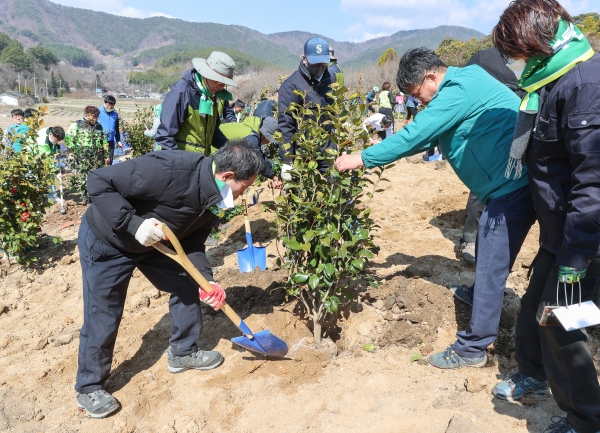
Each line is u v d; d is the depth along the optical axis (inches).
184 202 112.0
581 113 78.2
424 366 128.3
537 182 91.9
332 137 124.9
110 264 117.0
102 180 105.5
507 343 133.1
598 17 1697.8
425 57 119.4
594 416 91.1
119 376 136.3
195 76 173.3
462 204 249.9
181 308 130.1
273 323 151.9
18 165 218.5
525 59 86.3
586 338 89.1
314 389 122.6
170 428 113.0
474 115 115.5
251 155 111.5
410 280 159.3
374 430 106.8
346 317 153.2
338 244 132.4
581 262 81.0
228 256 211.0
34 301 192.7
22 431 118.0
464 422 99.0
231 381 128.9
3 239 217.3
